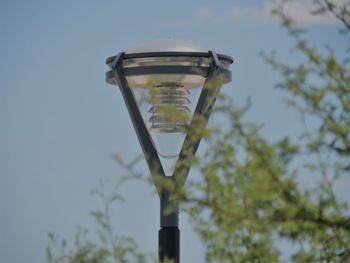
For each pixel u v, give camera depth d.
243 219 9.76
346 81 10.23
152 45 14.12
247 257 10.16
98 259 10.73
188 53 13.96
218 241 10.30
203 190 9.94
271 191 9.63
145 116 14.05
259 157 9.75
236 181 9.94
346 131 9.96
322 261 10.30
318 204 10.04
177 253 14.12
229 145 9.93
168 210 10.52
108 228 10.86
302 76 10.24
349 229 9.93
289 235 9.85
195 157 10.05
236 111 9.94
